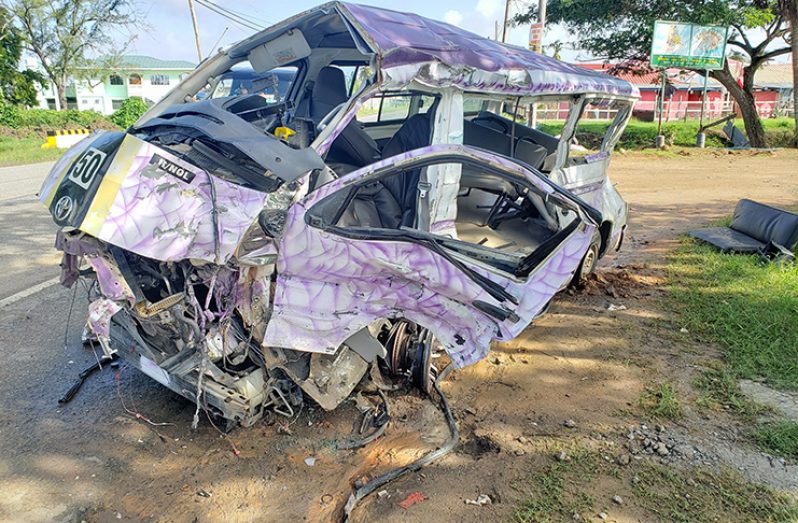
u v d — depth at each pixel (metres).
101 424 3.74
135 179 3.08
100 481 3.23
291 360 3.33
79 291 5.96
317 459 3.43
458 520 2.94
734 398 4.02
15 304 5.64
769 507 3.02
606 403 4.04
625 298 6.04
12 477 3.24
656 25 20.73
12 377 4.28
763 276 6.39
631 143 22.47
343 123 3.60
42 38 39.09
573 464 3.36
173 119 3.79
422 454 3.49
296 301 3.15
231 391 3.28
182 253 2.94
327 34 5.21
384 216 3.98
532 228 5.40
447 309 3.39
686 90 43.72
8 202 10.62
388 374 4.20
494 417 3.88
